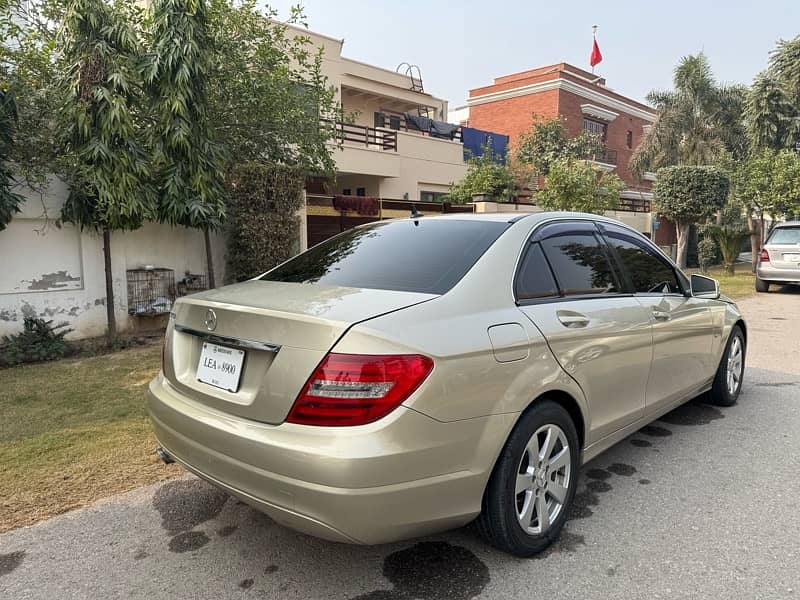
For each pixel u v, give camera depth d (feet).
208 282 28.43
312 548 9.02
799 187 53.88
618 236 12.06
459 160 64.69
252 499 7.33
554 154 72.43
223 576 8.30
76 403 16.06
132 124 22.39
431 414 7.06
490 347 7.82
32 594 7.88
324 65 58.08
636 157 83.71
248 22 27.66
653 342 11.55
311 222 34.37
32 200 22.91
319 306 7.65
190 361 8.92
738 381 16.37
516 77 94.48
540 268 9.62
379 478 6.70
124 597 7.83
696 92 78.84
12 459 12.22
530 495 8.62
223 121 27.50
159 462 12.12
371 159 52.70
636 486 11.12
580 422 9.67
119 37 21.80
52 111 22.54
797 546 8.95
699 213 57.36
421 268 8.95
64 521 9.79
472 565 8.53
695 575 8.21
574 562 8.59
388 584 8.09
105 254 24.31
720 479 11.39
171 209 23.36
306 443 6.79
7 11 22.91
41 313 23.58
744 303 37.63
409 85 70.54
